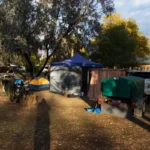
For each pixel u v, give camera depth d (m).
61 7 20.17
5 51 17.97
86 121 7.76
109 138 6.03
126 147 5.39
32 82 16.31
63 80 14.55
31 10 18.30
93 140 5.86
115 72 11.59
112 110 8.65
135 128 6.98
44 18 19.02
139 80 8.95
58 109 9.77
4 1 16.89
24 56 22.55
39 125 7.25
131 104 8.26
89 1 20.81
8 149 5.23
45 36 20.69
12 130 6.68
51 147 5.37
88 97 12.65
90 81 12.41
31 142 5.70
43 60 32.69
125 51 29.78
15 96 11.34
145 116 8.67
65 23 21.02
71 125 7.25
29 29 18.89
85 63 14.41
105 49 29.62
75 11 20.62
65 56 23.11
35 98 11.56
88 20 21.34
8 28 16.83
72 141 5.78
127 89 8.38
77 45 23.08
